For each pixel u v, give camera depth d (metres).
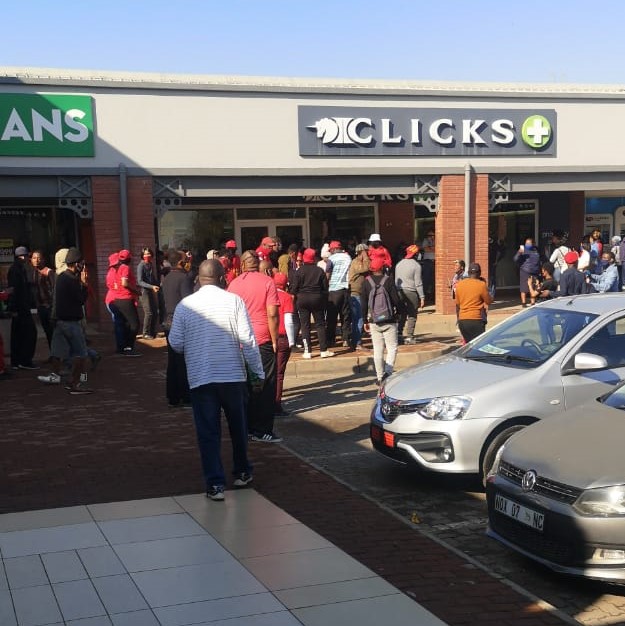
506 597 4.77
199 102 16.23
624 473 4.72
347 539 5.73
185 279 10.60
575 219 23.53
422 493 6.89
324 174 17.06
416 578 5.05
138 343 15.21
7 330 15.59
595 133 18.94
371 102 17.28
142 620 4.39
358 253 14.61
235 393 6.60
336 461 7.89
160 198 16.28
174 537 5.67
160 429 9.03
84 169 15.58
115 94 15.73
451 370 7.35
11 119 15.12
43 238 18.55
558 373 6.93
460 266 16.89
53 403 10.42
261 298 8.38
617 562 4.59
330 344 14.88
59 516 6.14
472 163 18.11
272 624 4.35
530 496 5.00
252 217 21.00
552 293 15.92
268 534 5.73
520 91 18.25
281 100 16.70
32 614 4.48
